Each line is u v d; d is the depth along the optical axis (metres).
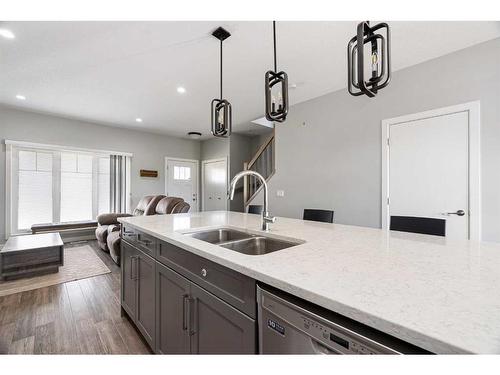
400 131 2.86
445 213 2.53
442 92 2.55
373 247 1.09
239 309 0.89
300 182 3.96
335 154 3.50
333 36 2.21
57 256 3.10
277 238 1.40
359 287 0.66
